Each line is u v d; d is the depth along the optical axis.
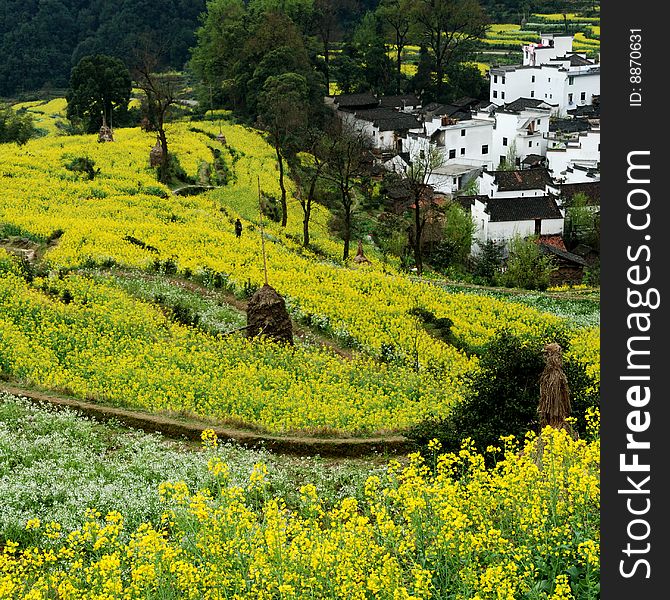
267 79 109.31
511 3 195.00
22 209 57.31
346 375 33.91
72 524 20.56
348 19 174.62
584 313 53.66
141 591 15.68
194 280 47.31
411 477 19.02
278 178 88.56
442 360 38.62
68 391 29.47
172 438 27.22
